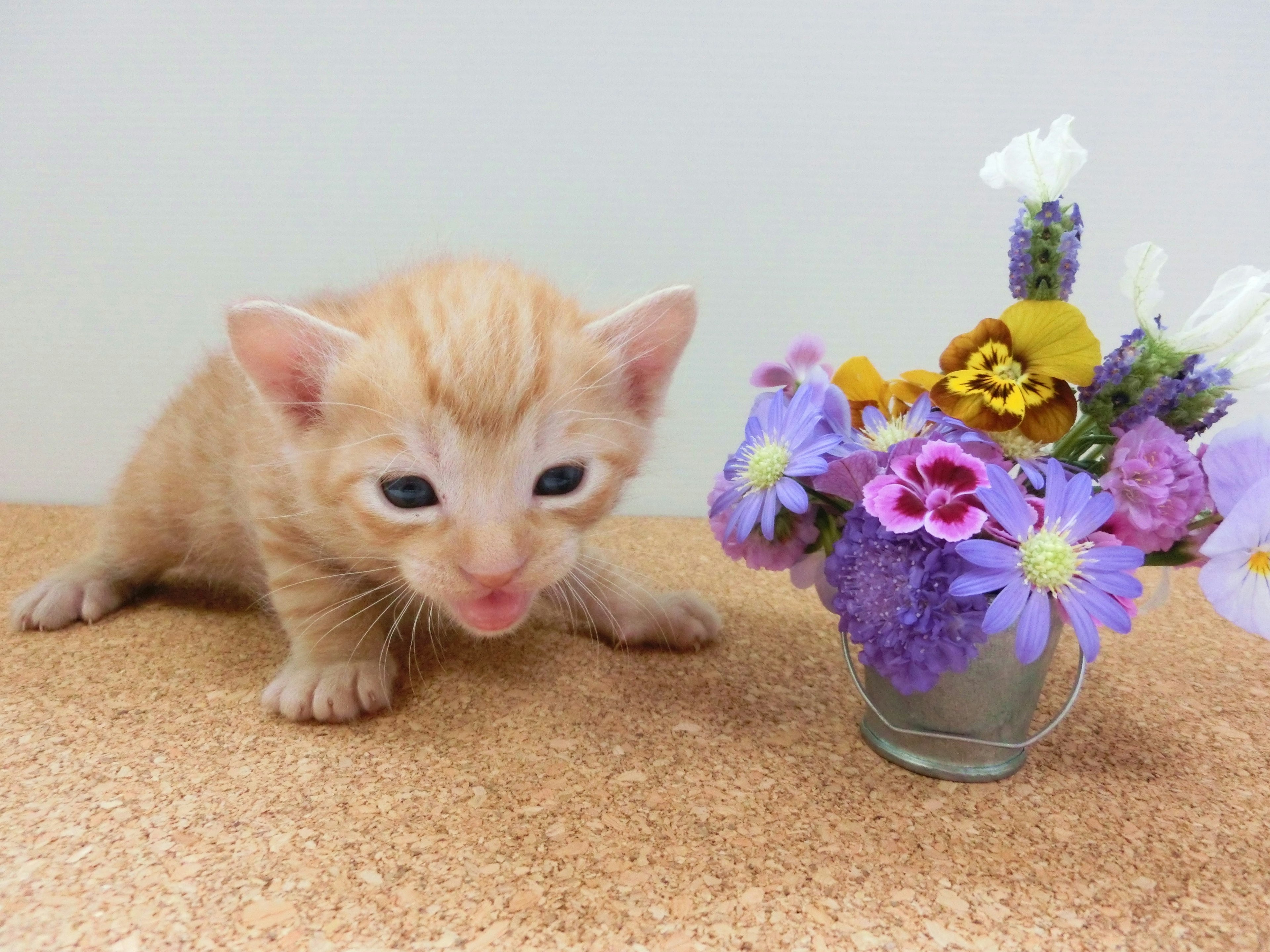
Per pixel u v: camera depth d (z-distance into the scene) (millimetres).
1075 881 170
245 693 228
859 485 194
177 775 192
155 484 276
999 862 174
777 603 298
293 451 211
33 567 316
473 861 170
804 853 175
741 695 234
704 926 157
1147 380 188
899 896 165
